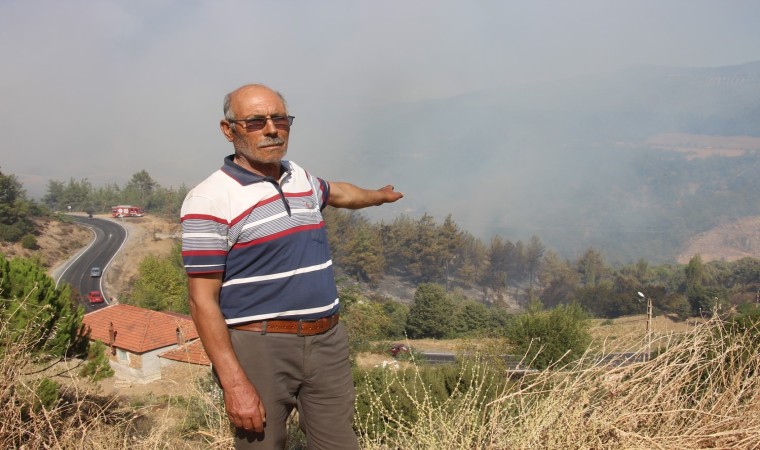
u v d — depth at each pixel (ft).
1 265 27.30
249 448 7.46
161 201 475.31
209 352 6.90
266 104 7.11
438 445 9.71
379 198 9.90
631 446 8.36
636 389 9.39
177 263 194.59
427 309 186.60
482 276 431.84
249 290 7.19
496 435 9.09
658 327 10.44
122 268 254.27
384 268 418.72
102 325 78.59
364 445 10.81
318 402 7.78
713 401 9.81
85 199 471.62
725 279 367.04
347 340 8.18
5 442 9.71
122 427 11.15
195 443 9.75
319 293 7.47
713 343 10.26
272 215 7.14
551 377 9.55
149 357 67.72
